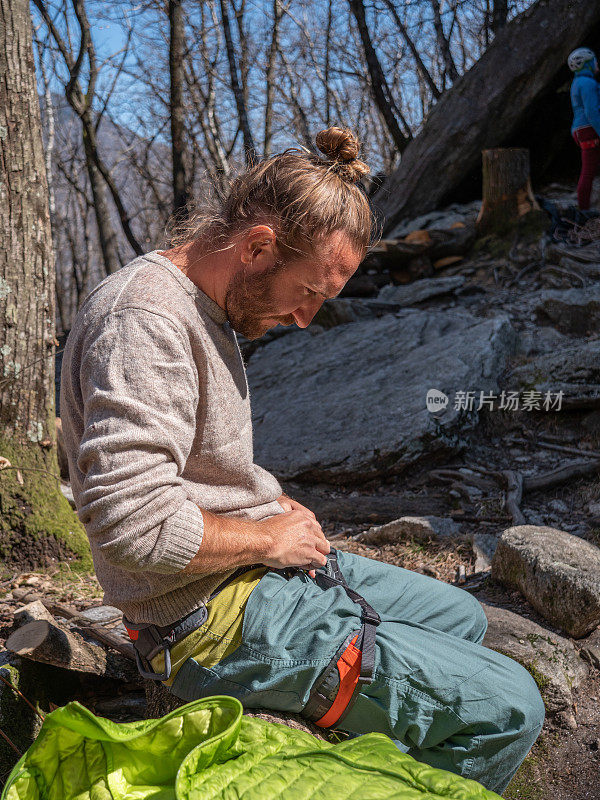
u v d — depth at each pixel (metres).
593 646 2.65
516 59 8.86
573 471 4.25
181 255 1.65
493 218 7.32
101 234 11.21
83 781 1.34
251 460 1.75
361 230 1.60
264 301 1.61
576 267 6.48
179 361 1.47
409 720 1.64
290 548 1.63
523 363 5.29
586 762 2.24
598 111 7.52
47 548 3.29
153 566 1.41
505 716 1.64
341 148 1.62
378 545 3.78
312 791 1.24
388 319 6.28
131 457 1.38
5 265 3.26
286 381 5.76
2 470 3.27
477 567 3.33
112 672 2.26
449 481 4.48
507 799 2.12
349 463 4.58
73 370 1.55
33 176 3.31
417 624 1.80
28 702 1.99
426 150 8.91
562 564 2.81
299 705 1.67
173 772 1.38
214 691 1.66
